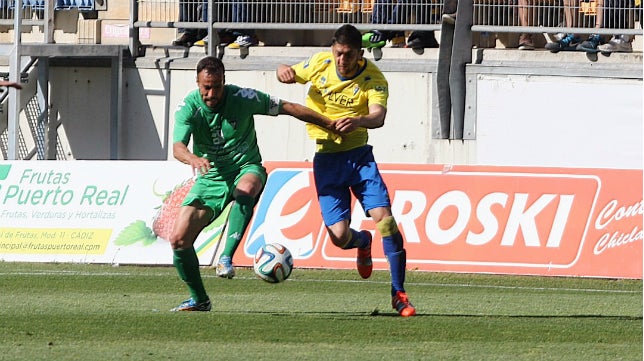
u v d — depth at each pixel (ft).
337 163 99.09
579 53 184.75
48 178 153.89
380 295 119.03
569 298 118.73
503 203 142.31
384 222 97.35
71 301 107.96
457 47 183.01
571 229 140.97
